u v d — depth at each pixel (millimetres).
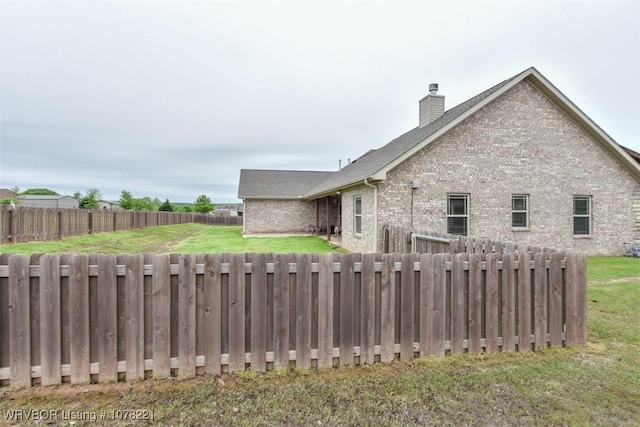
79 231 15047
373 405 2570
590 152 12328
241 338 3078
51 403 2555
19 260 2715
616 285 6961
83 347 2820
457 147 11484
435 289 3432
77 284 2812
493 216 11695
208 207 47656
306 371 3115
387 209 11086
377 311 3334
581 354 3531
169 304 2971
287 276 3156
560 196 12125
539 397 2703
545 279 3686
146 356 2938
